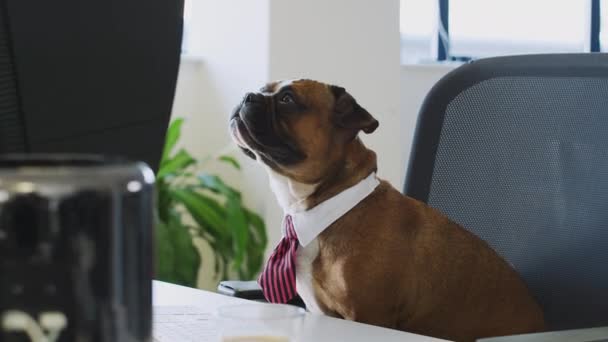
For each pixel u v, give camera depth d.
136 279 0.43
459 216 1.57
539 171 1.50
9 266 0.40
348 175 1.55
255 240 3.14
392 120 3.43
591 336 1.07
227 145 3.31
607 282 1.41
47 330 0.40
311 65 3.19
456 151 1.56
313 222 1.51
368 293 1.50
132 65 0.88
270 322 0.91
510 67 1.54
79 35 0.83
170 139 3.05
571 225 1.46
